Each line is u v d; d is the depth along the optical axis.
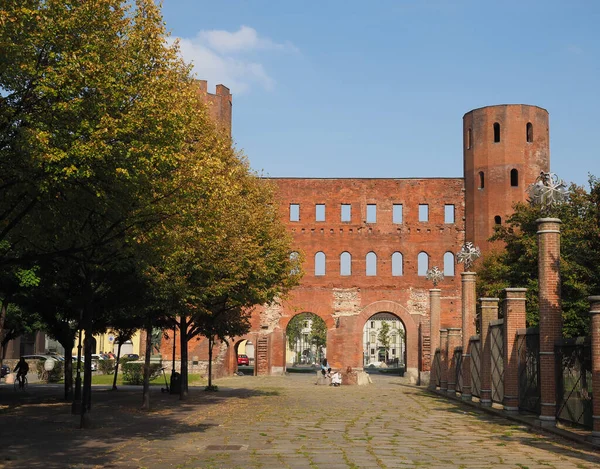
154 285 26.64
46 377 55.53
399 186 70.50
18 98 16.25
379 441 19.56
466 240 68.31
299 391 44.28
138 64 17.55
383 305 68.94
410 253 69.56
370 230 70.06
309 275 69.75
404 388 49.16
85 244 18.98
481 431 22.16
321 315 69.25
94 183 16.55
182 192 18.41
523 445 18.73
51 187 16.20
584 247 30.88
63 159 15.37
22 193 16.55
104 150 15.55
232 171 27.03
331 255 69.94
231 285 31.34
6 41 14.91
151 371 51.34
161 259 23.16
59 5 15.69
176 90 19.14
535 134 66.88
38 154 14.88
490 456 16.69
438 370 44.59
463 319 36.19
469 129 69.00
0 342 29.38
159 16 18.44
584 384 20.27
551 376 22.23
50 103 16.17
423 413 28.75
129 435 20.53
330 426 23.55
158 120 17.11
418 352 67.19
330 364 67.69
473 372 34.25
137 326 36.94
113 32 17.36
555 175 22.81
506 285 46.06
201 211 20.84
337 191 70.75
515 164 65.81
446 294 68.75
